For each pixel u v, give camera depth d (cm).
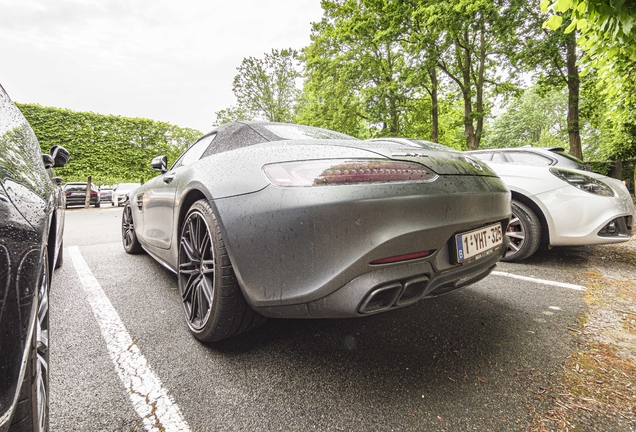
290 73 2725
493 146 4278
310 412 105
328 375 126
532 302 204
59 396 111
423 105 1661
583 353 142
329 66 1549
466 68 1470
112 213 1105
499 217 148
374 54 1516
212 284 148
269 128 181
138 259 329
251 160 135
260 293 120
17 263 58
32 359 64
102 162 1864
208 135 223
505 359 137
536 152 346
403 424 100
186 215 178
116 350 144
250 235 122
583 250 363
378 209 105
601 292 222
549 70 1270
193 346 149
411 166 118
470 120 1470
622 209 272
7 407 51
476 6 1055
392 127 1580
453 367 131
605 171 1192
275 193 117
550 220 287
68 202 1405
